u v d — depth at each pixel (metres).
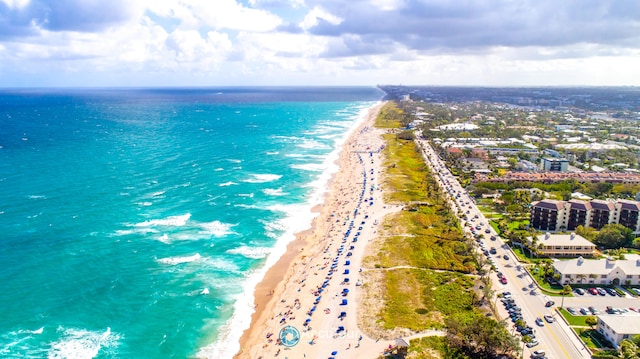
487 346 109.94
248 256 173.25
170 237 186.88
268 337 123.00
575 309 130.00
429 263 160.38
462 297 136.25
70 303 138.50
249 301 143.62
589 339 116.50
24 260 162.75
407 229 191.12
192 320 133.25
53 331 125.56
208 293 147.38
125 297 143.12
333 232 194.62
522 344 114.56
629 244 176.38
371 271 155.62
